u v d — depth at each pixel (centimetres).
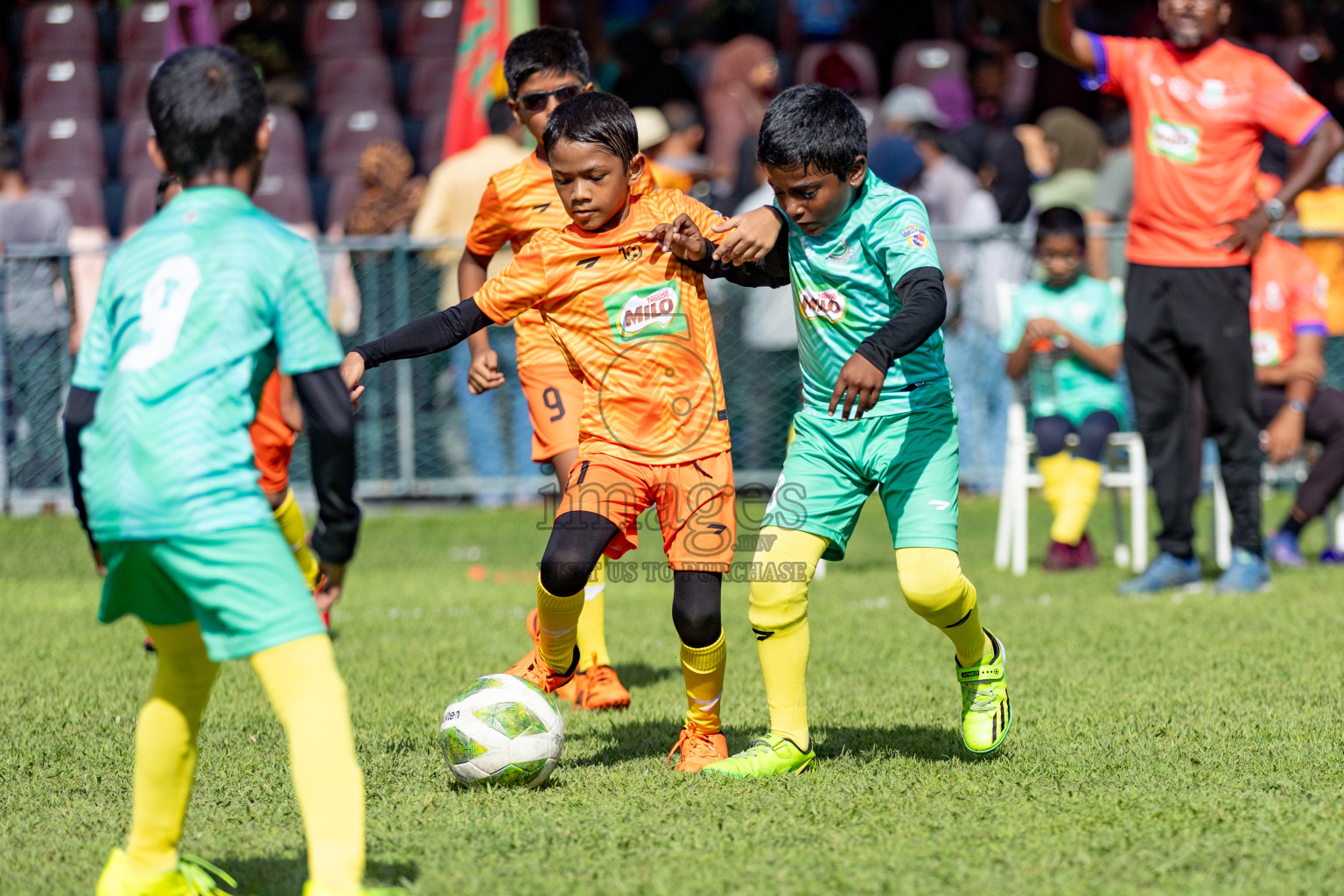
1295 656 1814
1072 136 3753
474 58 3691
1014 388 2833
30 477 3406
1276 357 2659
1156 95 2322
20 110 4891
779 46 5122
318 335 928
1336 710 1509
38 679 1784
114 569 929
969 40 4981
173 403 898
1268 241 2670
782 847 1055
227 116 950
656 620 2311
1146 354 2377
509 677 1280
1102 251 3469
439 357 3419
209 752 1390
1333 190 3647
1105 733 1421
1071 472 2766
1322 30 4822
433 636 2119
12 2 4925
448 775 1295
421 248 3350
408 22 4719
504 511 3528
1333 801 1164
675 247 1275
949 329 3478
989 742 1334
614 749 1415
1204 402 2405
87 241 4056
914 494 1287
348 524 1856
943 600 1273
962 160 3847
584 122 1270
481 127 3688
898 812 1144
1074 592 2484
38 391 3366
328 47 4634
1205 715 1495
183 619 934
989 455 3541
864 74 4734
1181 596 2372
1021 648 1917
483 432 3456
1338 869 988
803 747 1303
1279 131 2283
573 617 1351
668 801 1191
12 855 1065
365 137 4366
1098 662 1812
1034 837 1066
